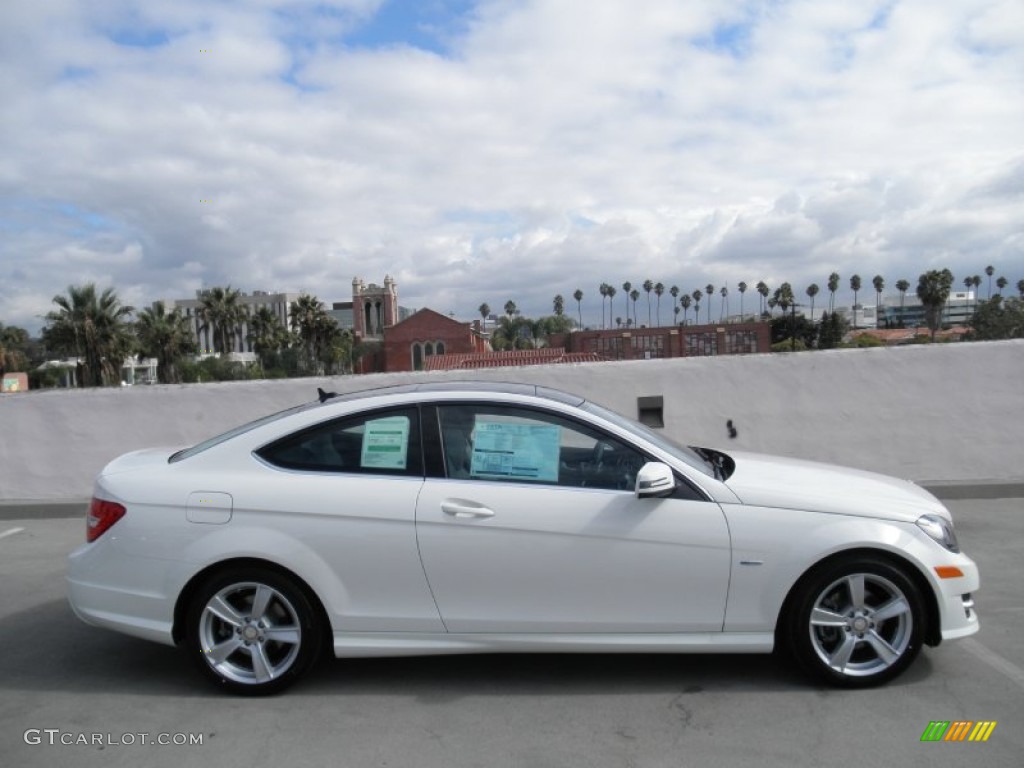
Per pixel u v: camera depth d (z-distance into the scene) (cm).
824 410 877
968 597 407
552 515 394
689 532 392
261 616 402
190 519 402
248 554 394
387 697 404
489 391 431
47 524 836
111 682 431
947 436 864
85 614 413
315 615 402
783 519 394
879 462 873
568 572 393
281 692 407
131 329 6956
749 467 456
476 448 413
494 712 386
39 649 481
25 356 8412
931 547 397
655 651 397
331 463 414
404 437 415
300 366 8688
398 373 903
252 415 902
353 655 399
